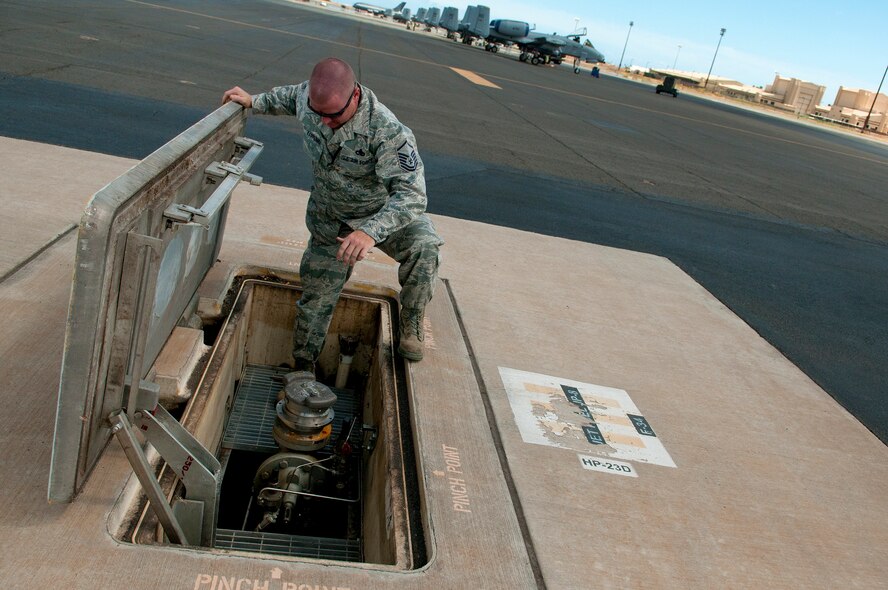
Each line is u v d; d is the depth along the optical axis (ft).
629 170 38.83
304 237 15.12
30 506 6.45
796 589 7.73
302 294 11.07
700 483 9.42
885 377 15.56
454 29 269.64
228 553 6.42
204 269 11.10
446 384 10.43
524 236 19.53
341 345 12.25
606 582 7.20
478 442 9.18
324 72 8.13
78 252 5.15
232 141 10.16
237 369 11.50
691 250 23.47
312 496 9.30
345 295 12.37
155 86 32.24
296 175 21.59
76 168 16.52
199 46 52.95
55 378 8.43
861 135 242.78
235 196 17.16
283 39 79.46
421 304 10.18
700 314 16.38
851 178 62.39
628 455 9.72
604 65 501.97
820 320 18.81
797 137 117.50
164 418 7.37
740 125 115.24
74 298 5.30
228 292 11.65
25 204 13.55
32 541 6.07
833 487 10.07
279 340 12.57
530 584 6.93
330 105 8.21
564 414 10.42
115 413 6.41
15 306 9.80
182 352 8.89
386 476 8.41
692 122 95.20
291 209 17.07
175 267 8.15
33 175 15.38
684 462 9.86
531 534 7.65
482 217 21.72
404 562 6.91
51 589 5.67
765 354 14.83
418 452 8.63
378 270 13.69
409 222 8.73
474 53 170.71
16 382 8.17
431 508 7.66
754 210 34.32
